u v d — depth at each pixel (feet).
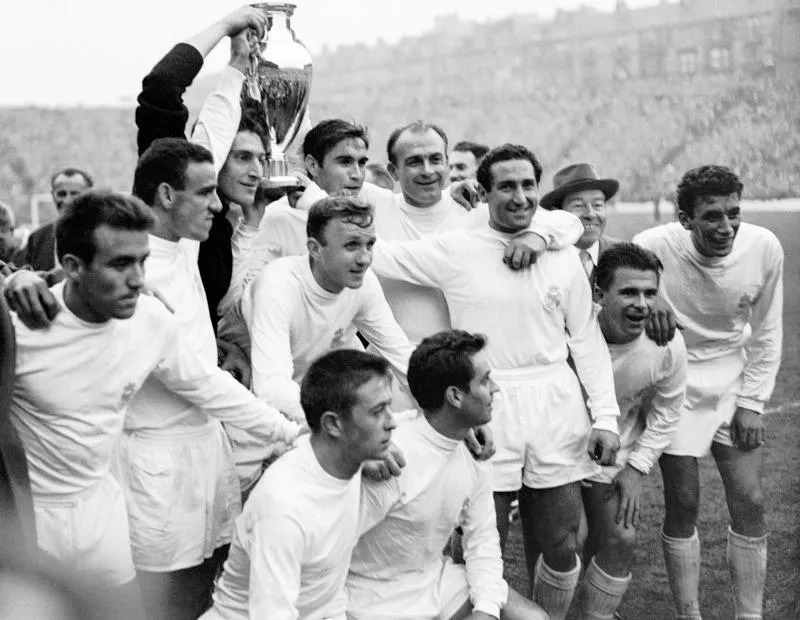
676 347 13.98
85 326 9.31
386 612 10.99
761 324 15.69
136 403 10.56
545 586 13.25
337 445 9.62
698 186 14.69
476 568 11.37
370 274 12.20
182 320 10.69
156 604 10.66
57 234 9.07
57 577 7.30
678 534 15.30
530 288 12.66
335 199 11.18
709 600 16.85
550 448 12.75
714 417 15.44
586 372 13.08
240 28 12.19
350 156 13.07
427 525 10.96
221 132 11.62
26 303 9.09
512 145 12.71
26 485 9.00
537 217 13.15
